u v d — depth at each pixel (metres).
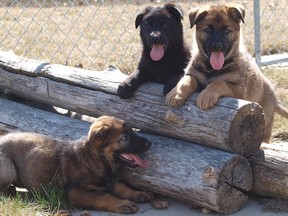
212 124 2.52
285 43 4.64
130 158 2.58
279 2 5.96
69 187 2.57
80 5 5.63
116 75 2.89
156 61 2.95
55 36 4.64
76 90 2.93
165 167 2.55
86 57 4.12
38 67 3.09
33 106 3.23
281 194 2.53
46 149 2.65
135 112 2.74
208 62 2.78
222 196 2.46
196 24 2.84
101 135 2.55
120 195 2.61
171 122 2.61
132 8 5.43
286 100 3.52
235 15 2.78
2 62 3.20
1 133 3.04
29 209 2.49
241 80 2.76
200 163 2.49
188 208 2.55
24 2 5.71
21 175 2.66
